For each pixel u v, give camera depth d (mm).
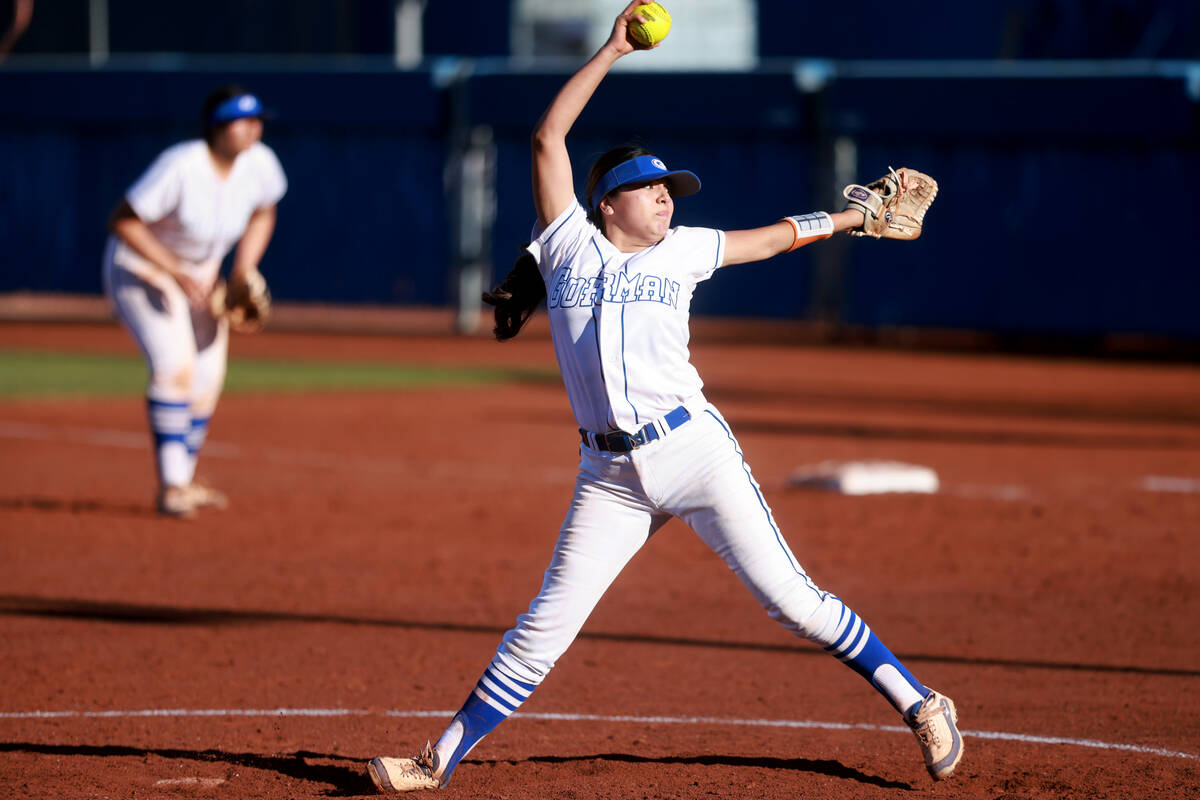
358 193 109938
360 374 77625
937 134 98000
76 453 48281
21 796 17094
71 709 21391
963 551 33688
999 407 65062
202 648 25172
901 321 101188
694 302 105812
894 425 57594
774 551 16641
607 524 16719
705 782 17641
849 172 100688
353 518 37781
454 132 107000
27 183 113625
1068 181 95625
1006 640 25812
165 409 36250
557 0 140875
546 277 16750
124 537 34812
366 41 139625
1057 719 20844
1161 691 22453
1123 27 113438
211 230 34938
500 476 44781
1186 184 92750
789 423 57969
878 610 28078
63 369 76000
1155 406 66188
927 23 124062
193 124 109875
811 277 103438
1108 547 34188
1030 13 117438
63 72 111188
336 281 111188
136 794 17203
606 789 17266
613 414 16141
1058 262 96500
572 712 21484
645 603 29062
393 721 20844
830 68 103188
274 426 55875
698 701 22141
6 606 28125
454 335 107062
